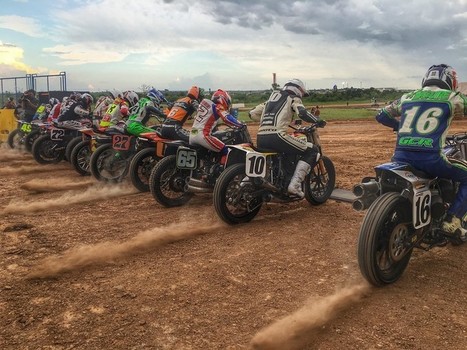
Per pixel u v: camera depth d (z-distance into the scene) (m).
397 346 3.10
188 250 5.02
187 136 7.23
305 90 6.35
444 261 4.62
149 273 4.36
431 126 3.96
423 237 4.16
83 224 6.07
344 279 4.19
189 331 3.31
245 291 3.96
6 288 4.02
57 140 11.12
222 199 5.78
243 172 5.92
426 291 3.94
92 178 9.58
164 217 6.43
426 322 3.42
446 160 3.99
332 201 7.14
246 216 6.03
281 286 4.05
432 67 4.21
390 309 3.62
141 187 8.01
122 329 3.34
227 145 6.59
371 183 3.96
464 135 4.88
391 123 4.54
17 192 8.23
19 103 16.06
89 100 11.41
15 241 5.33
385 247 3.96
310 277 4.24
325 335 3.26
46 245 5.17
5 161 12.23
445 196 4.34
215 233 5.64
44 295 3.89
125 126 8.53
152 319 3.48
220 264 4.58
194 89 7.49
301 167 6.21
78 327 3.37
